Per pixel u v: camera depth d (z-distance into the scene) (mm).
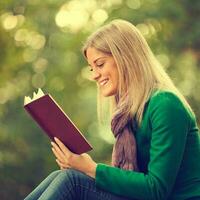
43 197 5727
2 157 19266
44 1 21391
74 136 5910
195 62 19953
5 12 21359
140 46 6102
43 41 21578
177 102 5941
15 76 21516
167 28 20234
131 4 20594
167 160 5840
